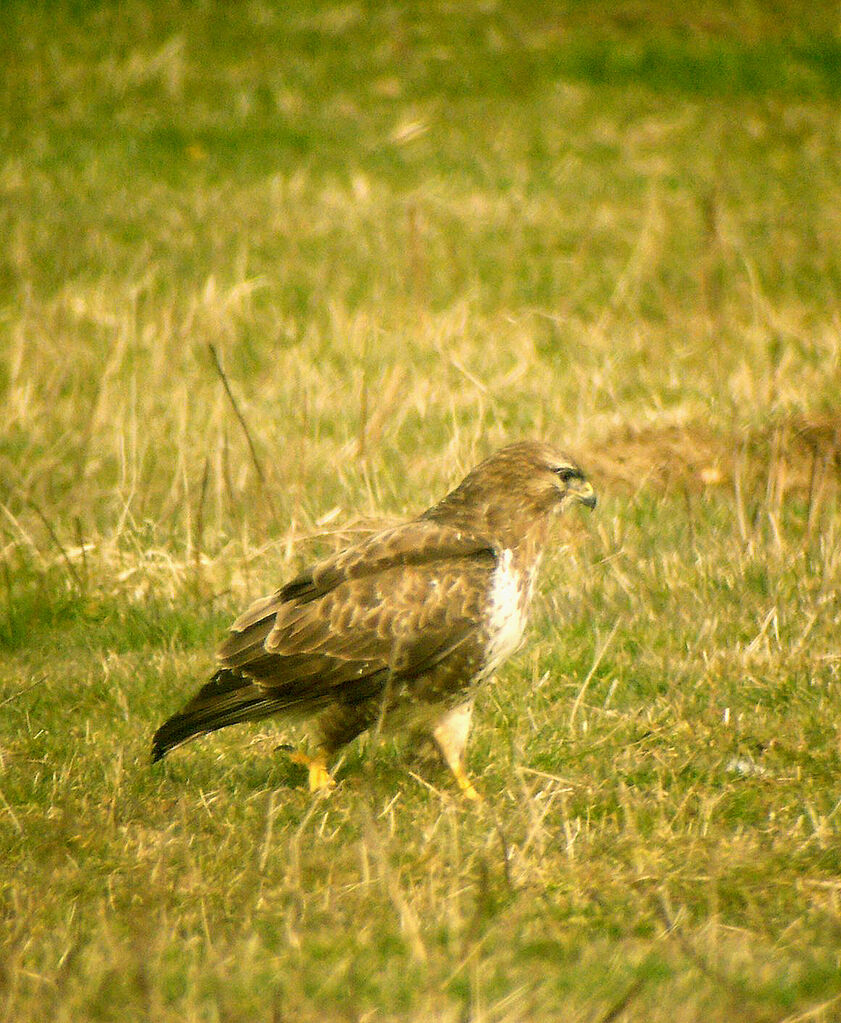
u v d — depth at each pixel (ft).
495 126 85.87
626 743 29.58
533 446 29.04
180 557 40.32
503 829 25.22
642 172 79.56
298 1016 18.85
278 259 66.13
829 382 49.39
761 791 27.35
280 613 27.71
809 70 93.09
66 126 84.74
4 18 98.53
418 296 58.29
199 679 33.42
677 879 23.65
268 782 28.14
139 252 67.31
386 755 29.91
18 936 21.49
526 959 20.95
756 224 71.36
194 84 90.94
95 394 51.13
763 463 43.68
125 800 26.99
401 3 103.19
